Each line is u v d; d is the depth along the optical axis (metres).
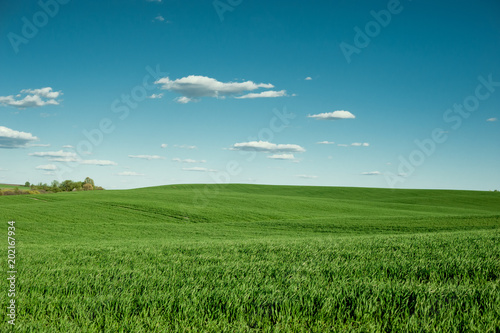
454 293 4.82
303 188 92.88
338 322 4.00
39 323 3.91
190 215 43.59
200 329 3.81
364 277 5.88
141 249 11.14
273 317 4.13
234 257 8.85
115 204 48.16
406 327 3.75
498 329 3.74
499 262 6.84
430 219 37.09
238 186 95.38
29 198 60.00
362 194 84.44
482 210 62.94
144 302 4.55
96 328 3.83
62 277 6.13
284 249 10.40
